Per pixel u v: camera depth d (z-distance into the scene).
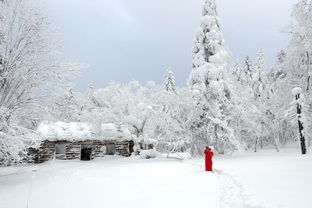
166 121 27.84
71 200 8.46
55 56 15.79
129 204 7.33
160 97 28.55
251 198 6.87
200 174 12.70
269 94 40.19
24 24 14.92
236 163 17.31
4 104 14.90
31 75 14.90
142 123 28.17
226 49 30.03
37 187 11.43
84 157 30.86
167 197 7.81
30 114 15.75
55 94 16.09
